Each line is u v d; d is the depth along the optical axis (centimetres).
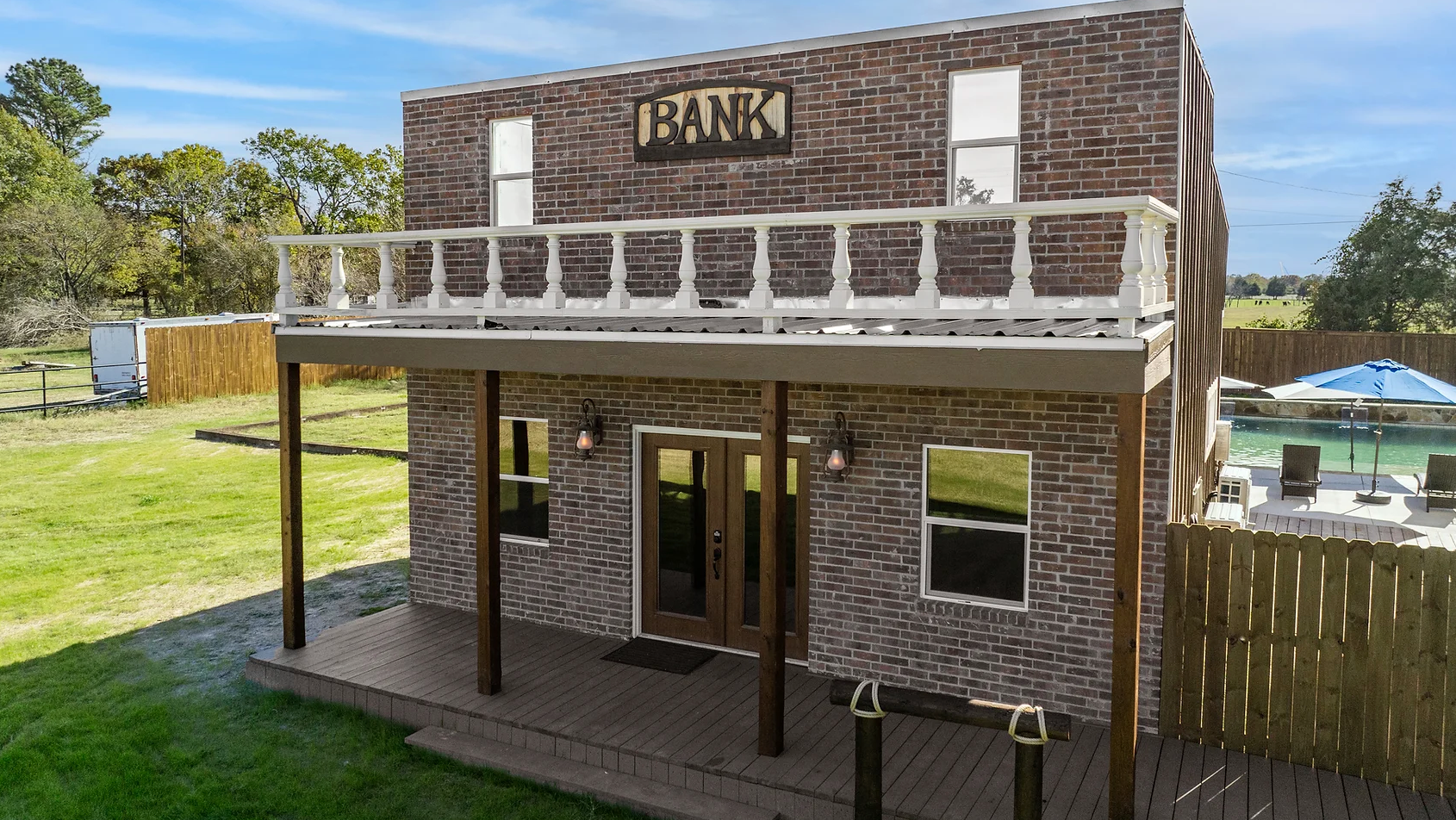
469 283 1118
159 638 1102
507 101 1072
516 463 1102
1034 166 820
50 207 5028
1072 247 809
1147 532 788
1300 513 1590
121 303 5644
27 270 4912
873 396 879
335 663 956
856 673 912
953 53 845
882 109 880
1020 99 824
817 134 910
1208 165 1108
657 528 1027
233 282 5184
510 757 797
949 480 865
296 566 990
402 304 1150
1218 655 768
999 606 852
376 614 1125
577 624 1067
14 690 962
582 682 910
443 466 1138
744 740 782
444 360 877
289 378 967
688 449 1002
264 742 844
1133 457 622
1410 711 704
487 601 866
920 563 877
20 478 1995
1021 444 827
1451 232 3684
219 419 2689
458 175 1110
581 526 1055
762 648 748
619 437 1023
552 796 751
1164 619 784
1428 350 2830
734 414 967
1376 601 710
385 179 6319
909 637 887
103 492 1870
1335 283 3903
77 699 939
